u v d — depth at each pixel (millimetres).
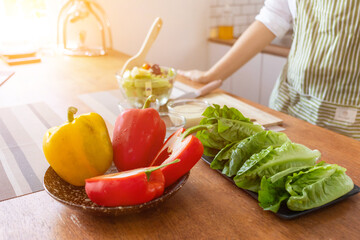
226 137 727
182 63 2734
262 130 733
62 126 601
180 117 847
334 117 1294
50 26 2102
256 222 576
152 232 560
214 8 2717
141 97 1087
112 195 529
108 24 2076
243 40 1496
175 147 627
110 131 961
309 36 1294
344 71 1234
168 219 589
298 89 1384
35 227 579
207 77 1451
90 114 634
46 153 602
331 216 584
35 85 1398
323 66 1269
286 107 1472
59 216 604
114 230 565
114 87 1368
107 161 629
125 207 538
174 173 595
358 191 628
